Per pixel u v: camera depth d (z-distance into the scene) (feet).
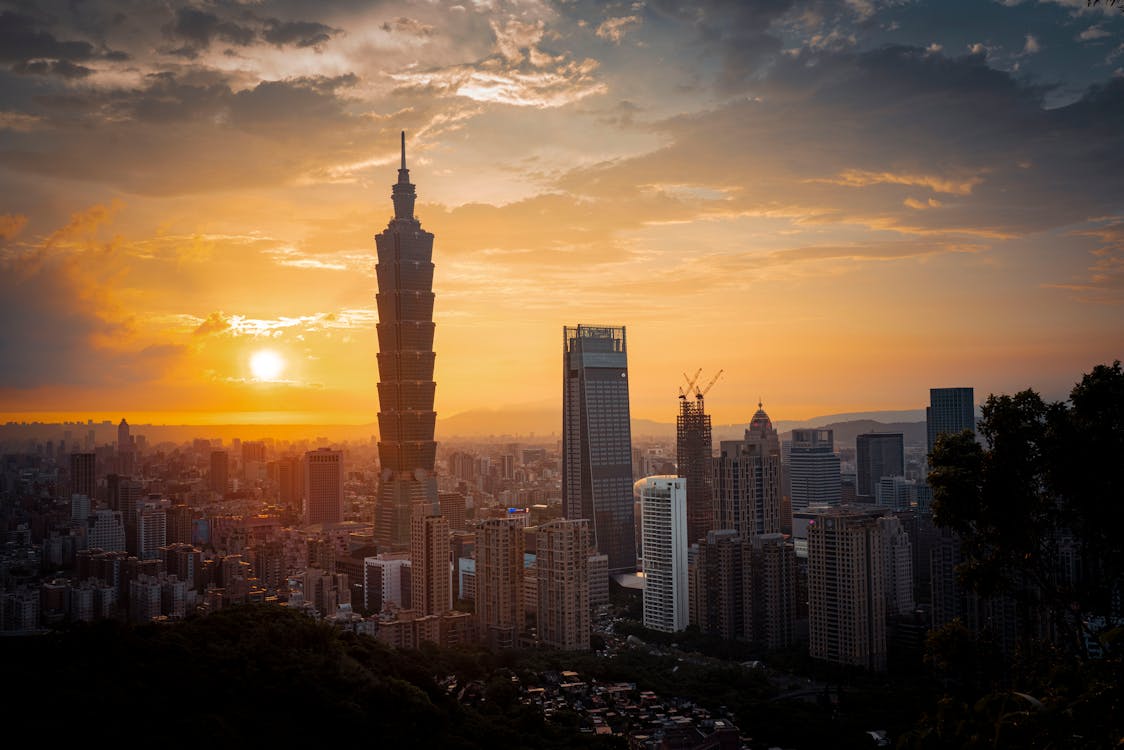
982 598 343.46
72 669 649.61
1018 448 321.73
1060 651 314.35
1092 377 313.94
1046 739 195.00
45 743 557.33
